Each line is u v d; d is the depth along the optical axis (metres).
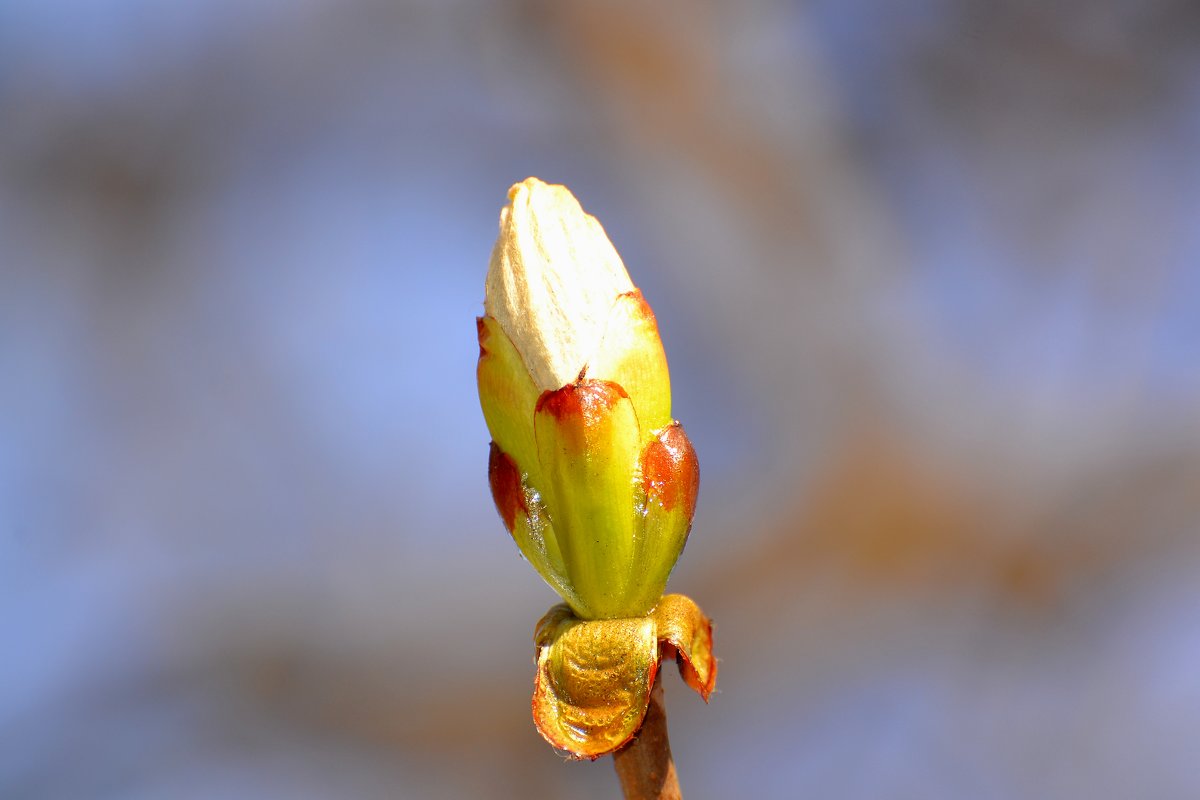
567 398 0.31
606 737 0.31
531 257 0.31
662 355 0.31
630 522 0.31
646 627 0.31
